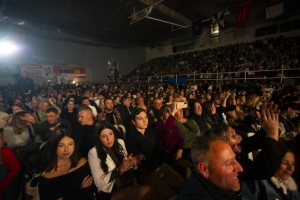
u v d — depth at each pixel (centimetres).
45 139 246
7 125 251
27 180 197
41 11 960
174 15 1055
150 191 146
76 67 1609
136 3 899
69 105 385
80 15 1045
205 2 969
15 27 1137
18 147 225
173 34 1458
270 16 756
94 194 167
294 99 308
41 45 1415
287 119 253
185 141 279
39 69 1388
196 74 1099
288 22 1118
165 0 936
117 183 173
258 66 910
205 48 1570
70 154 157
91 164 170
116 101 518
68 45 1575
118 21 1165
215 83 983
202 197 91
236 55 1162
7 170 179
